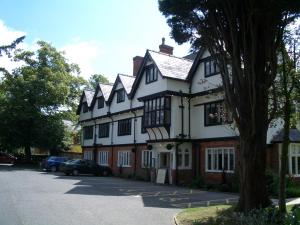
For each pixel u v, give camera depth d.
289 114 12.07
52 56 49.56
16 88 46.28
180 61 31.00
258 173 12.43
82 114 46.97
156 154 30.09
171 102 28.20
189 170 28.00
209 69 27.03
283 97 13.22
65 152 54.78
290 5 10.88
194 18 12.86
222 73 13.07
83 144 46.12
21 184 23.08
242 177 12.60
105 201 16.84
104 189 22.36
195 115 28.23
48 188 21.50
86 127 45.81
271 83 12.48
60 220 11.99
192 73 28.56
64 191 20.33
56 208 14.34
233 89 12.84
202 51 27.56
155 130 29.41
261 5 11.45
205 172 26.62
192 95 28.27
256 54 12.41
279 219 9.96
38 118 46.75
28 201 15.91
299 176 22.45
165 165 30.19
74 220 12.07
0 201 15.56
